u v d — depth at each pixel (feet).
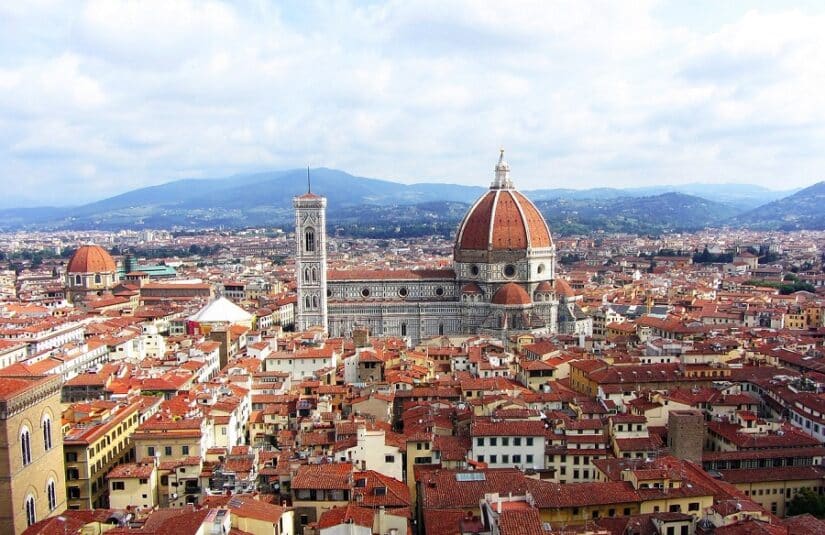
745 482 488.85
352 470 426.92
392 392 650.84
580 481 500.74
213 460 472.03
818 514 470.80
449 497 400.26
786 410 601.62
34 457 400.06
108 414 526.16
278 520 353.10
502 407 574.56
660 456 490.49
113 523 363.76
